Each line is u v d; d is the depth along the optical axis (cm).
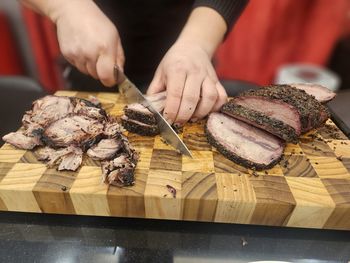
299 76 84
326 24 88
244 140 36
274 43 91
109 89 55
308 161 35
